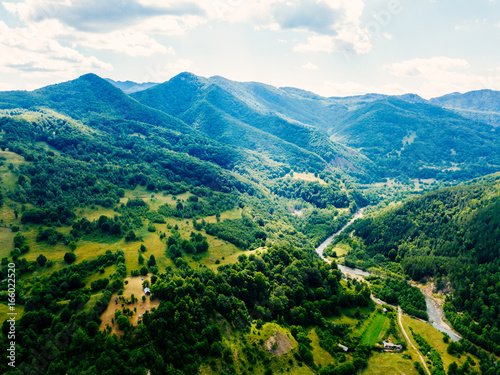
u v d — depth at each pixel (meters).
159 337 109.69
